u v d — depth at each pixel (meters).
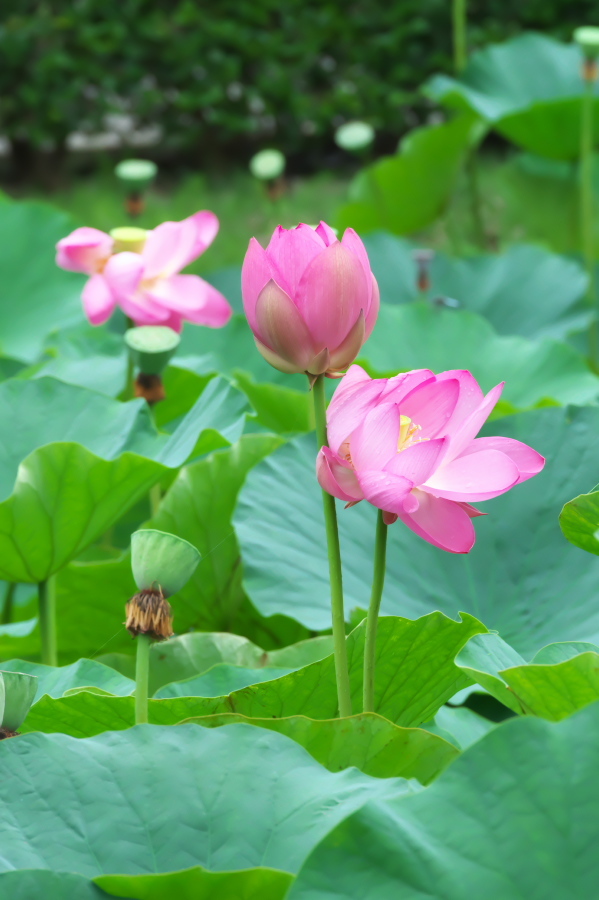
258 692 3.71
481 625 3.71
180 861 3.47
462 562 4.00
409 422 3.52
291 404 4.64
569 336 6.62
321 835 3.47
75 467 3.90
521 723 3.41
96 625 4.21
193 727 3.56
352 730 3.61
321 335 3.50
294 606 3.94
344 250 3.48
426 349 5.89
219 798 3.51
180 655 3.97
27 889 3.42
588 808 3.37
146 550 3.60
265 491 4.07
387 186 8.52
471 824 3.38
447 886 3.35
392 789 3.51
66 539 3.96
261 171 6.52
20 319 6.14
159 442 4.11
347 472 3.50
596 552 3.71
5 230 6.36
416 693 3.79
